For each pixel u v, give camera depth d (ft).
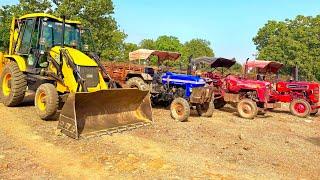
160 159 20.43
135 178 17.49
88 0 105.29
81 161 19.61
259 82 40.91
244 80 42.09
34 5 103.55
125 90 26.84
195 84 34.83
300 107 43.98
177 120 32.40
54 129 25.63
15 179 16.63
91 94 24.57
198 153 22.36
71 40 33.37
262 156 22.85
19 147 21.35
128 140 24.04
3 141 22.30
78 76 27.45
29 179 16.75
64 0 102.22
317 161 22.61
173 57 47.29
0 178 16.61
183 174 18.24
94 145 22.38
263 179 18.35
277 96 45.62
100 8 104.78
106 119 26.86
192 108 40.37
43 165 18.74
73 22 33.50
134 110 29.48
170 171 18.58
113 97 26.63
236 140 26.81
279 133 30.96
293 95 45.83
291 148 25.62
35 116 29.63
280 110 49.24
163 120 31.94
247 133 29.76
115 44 117.08
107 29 109.81
